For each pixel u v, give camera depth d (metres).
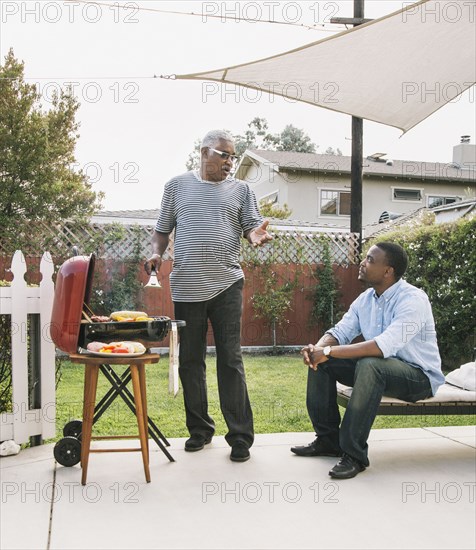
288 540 2.07
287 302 8.59
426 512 2.33
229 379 3.05
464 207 12.62
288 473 2.80
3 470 2.82
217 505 2.39
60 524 2.19
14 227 7.38
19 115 7.71
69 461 2.84
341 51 3.88
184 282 3.13
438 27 3.63
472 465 2.94
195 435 3.22
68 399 4.68
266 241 2.98
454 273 6.69
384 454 3.13
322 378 3.07
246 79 4.31
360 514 2.31
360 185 9.02
